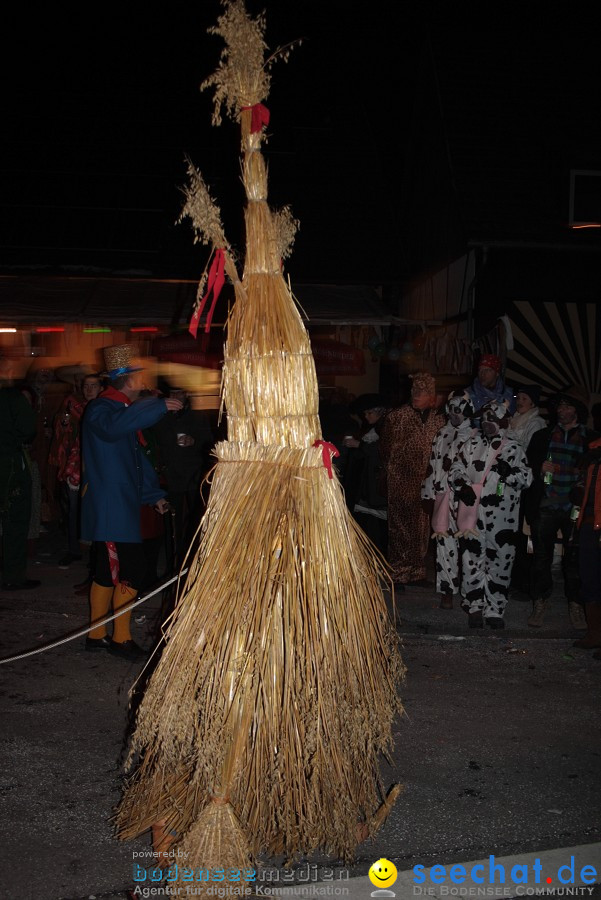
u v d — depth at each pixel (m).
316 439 2.94
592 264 10.54
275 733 2.69
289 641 2.69
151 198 12.50
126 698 4.54
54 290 10.66
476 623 5.96
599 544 5.41
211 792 2.74
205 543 2.91
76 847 3.12
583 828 3.34
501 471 5.83
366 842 3.19
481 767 3.85
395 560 6.94
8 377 6.79
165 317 9.74
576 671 5.18
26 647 5.40
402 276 11.64
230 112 3.05
